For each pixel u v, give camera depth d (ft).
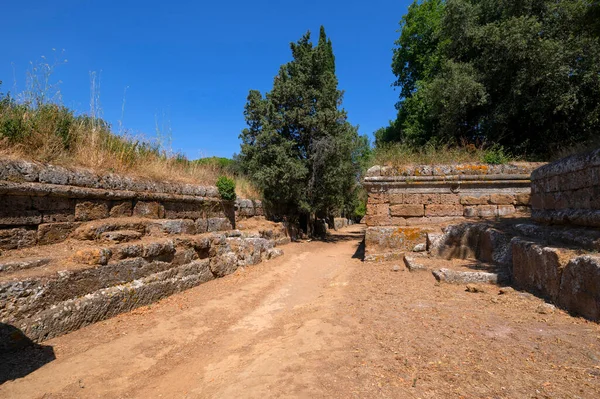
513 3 47.62
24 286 14.61
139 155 32.71
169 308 20.74
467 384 9.61
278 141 59.52
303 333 14.75
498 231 25.72
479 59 50.31
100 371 13.00
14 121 21.54
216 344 16.06
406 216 34.86
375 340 13.26
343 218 127.54
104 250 18.88
